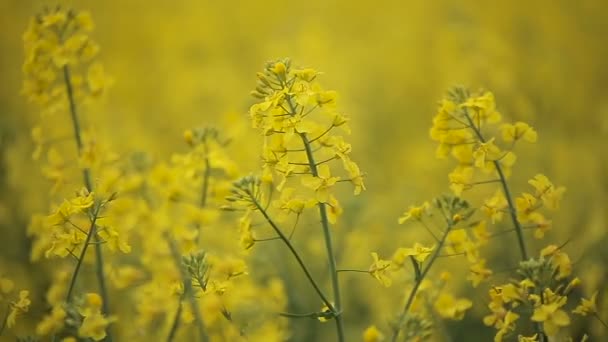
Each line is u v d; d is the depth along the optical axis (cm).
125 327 140
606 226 148
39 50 135
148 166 147
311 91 118
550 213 160
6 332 138
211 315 129
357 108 229
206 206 137
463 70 201
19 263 153
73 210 122
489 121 123
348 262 160
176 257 138
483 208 122
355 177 119
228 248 150
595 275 141
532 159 176
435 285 130
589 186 166
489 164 122
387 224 172
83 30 136
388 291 151
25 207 158
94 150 135
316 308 158
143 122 234
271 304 139
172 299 134
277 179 160
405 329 124
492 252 159
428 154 203
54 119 162
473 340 154
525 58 219
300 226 166
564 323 117
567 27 235
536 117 192
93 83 137
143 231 139
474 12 228
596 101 208
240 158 164
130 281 137
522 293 119
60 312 124
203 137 137
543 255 120
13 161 159
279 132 119
